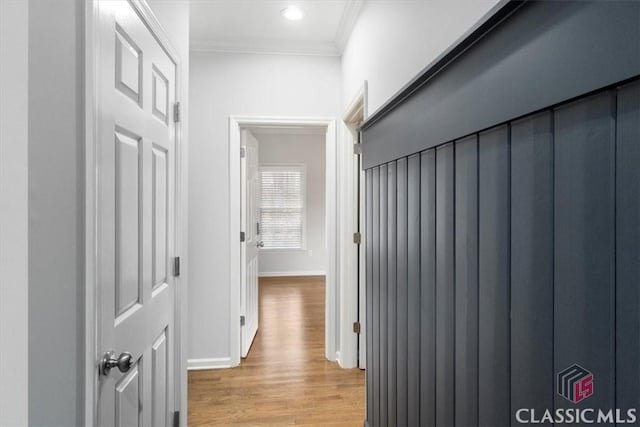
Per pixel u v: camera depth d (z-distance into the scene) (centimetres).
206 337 309
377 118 179
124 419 121
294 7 257
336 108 319
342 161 312
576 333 67
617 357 59
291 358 327
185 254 193
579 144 65
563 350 70
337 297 320
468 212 102
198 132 309
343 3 253
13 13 71
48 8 78
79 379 91
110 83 107
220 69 310
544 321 75
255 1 251
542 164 75
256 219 389
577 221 66
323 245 745
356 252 308
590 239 64
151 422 148
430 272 125
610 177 60
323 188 745
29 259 72
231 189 312
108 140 106
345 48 299
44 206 77
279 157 737
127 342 122
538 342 76
